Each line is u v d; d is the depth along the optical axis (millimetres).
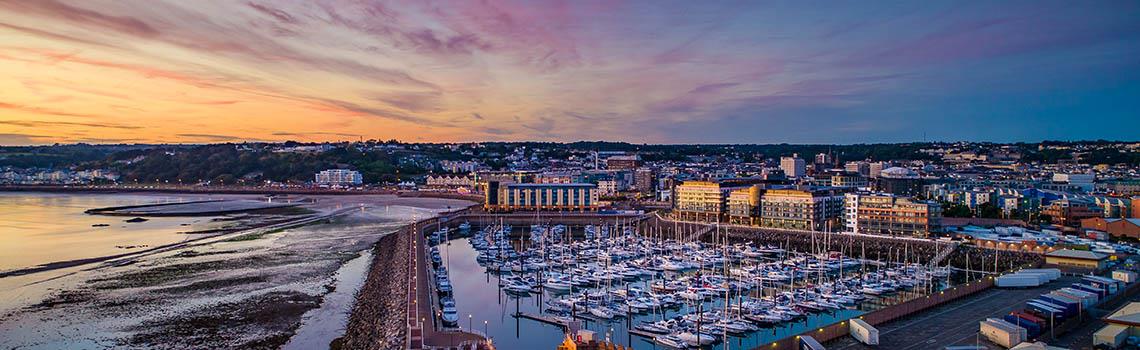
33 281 199250
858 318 128625
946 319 136250
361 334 144375
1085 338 120312
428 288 175250
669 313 171250
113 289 188625
